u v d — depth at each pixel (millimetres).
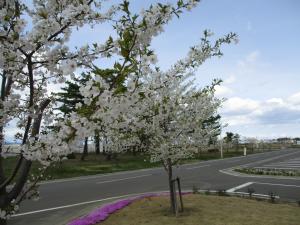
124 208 9133
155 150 7828
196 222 7250
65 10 2604
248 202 9445
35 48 2637
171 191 8180
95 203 11078
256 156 39812
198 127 8062
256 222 7176
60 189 14445
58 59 2910
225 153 48625
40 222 8594
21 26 2520
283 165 24672
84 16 2803
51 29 2607
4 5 2537
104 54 3059
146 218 7844
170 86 6988
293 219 7414
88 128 2352
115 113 2389
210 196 10562
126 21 2701
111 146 8195
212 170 22250
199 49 6359
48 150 2518
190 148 8227
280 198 10648
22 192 2879
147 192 13242
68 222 8391
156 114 6711
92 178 19000
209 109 8023
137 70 2451
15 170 2613
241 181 15703
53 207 10484
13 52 2646
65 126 2340
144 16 2707
